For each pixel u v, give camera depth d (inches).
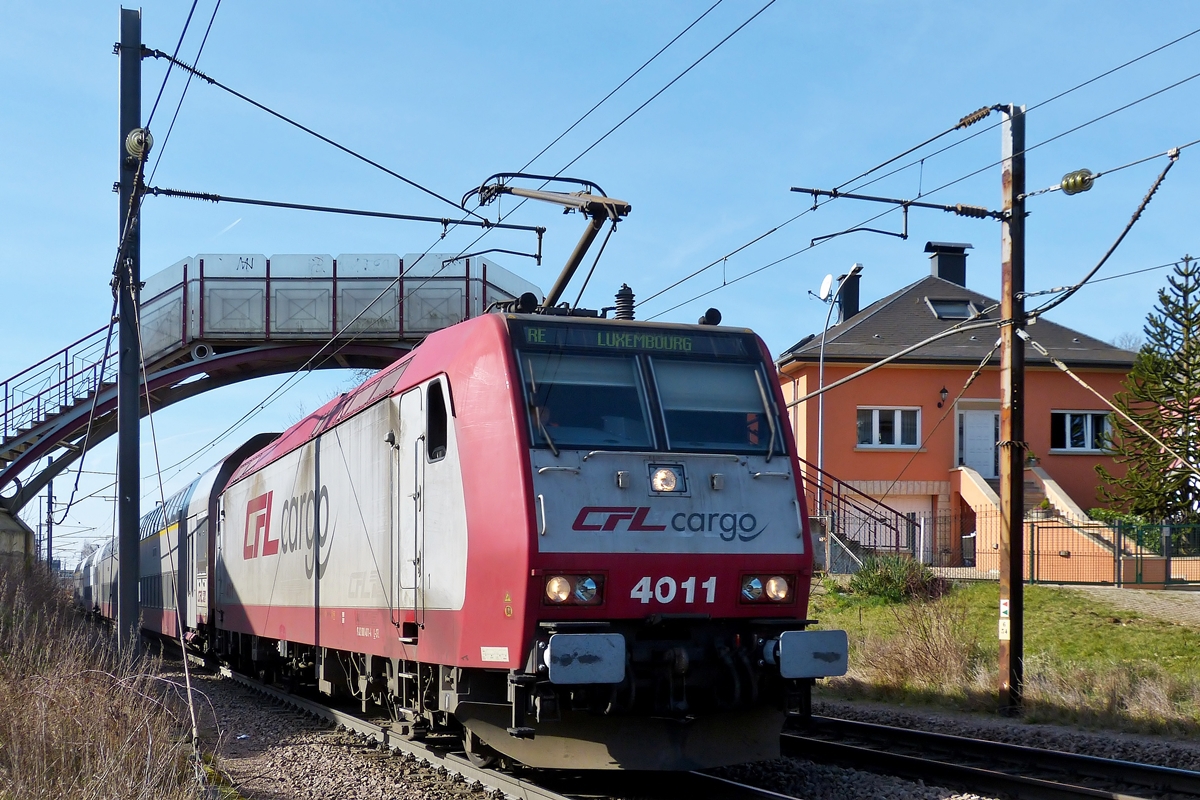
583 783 386.9
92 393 1141.1
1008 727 499.8
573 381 363.9
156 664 540.1
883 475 1238.9
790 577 365.1
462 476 366.3
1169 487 1052.5
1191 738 459.5
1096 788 372.5
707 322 406.0
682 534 352.2
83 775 312.5
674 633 353.7
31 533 1136.2
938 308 1387.8
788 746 455.8
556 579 335.6
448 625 371.2
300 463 612.1
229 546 831.1
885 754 406.3
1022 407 571.5
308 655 605.6
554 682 319.3
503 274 1229.1
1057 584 884.0
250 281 1193.4
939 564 1152.2
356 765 426.3
